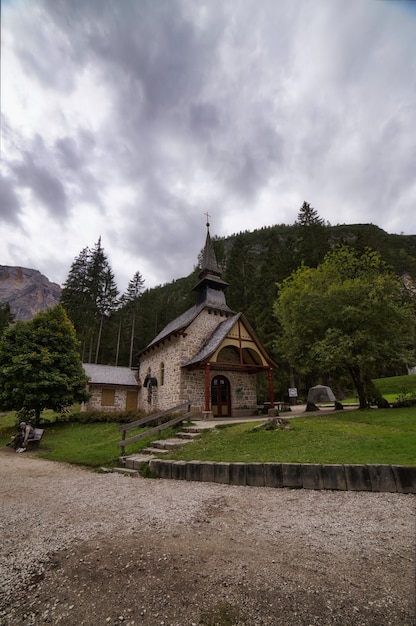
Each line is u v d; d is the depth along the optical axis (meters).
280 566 3.68
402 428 10.84
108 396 27.36
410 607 2.92
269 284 38.44
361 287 16.53
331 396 28.95
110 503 6.30
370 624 2.72
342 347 15.12
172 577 3.52
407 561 3.73
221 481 7.50
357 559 3.80
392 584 3.28
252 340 21.27
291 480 6.83
